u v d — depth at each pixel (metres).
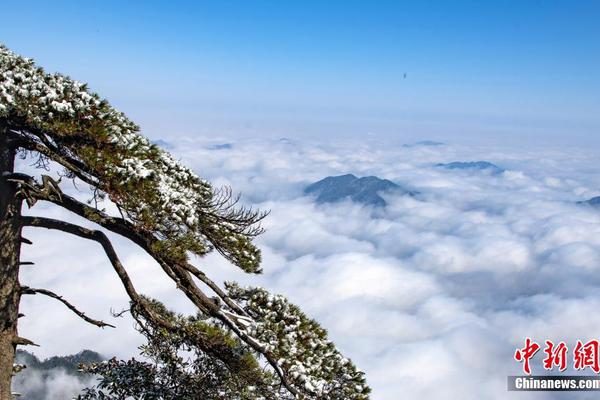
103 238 8.59
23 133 8.13
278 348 7.89
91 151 7.30
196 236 7.64
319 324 8.73
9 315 8.70
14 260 8.64
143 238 7.77
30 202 7.75
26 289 8.84
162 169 8.95
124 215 7.55
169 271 8.02
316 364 7.96
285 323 8.52
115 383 9.59
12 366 8.86
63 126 7.30
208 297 8.47
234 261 8.95
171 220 7.40
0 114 7.34
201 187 9.75
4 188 8.35
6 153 8.31
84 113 7.54
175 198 7.68
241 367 8.31
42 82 7.71
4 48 8.81
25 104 7.36
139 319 8.97
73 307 8.75
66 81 8.14
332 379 8.03
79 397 9.68
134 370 9.87
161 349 9.55
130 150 7.74
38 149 8.09
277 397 8.25
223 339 8.42
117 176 7.16
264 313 8.43
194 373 9.70
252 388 8.41
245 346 8.41
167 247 7.32
